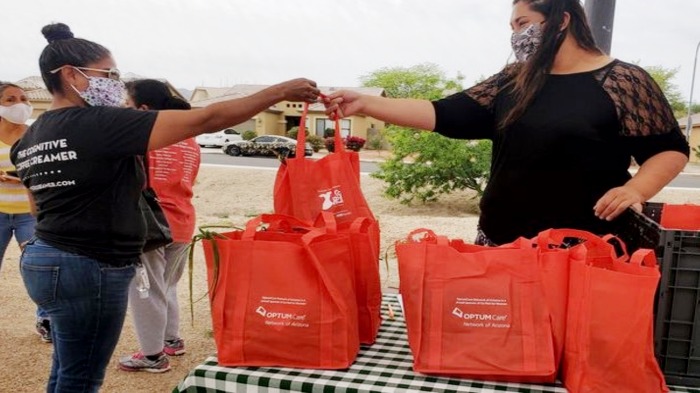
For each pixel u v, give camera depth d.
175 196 3.26
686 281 1.55
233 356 1.67
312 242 1.62
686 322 1.56
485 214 2.17
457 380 1.60
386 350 1.81
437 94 14.65
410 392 1.53
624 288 1.43
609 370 1.47
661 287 1.55
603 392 1.47
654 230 1.61
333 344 1.65
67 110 1.86
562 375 1.58
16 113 3.60
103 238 1.87
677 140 1.90
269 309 1.65
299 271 1.64
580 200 1.95
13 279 5.28
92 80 1.91
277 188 2.06
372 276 1.82
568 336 1.55
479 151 13.76
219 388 1.64
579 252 1.55
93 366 1.98
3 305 4.57
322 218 1.86
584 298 1.48
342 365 1.65
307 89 1.98
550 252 1.56
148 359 3.43
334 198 2.04
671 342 1.58
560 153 1.93
